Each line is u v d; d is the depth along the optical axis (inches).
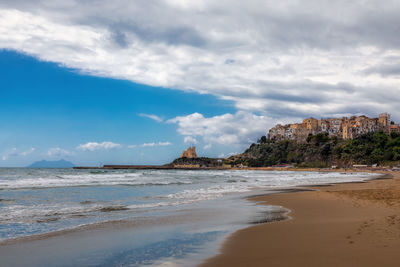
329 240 299.6
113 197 763.4
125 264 244.4
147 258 259.3
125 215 499.8
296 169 7480.3
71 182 1263.5
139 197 770.2
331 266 215.2
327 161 7593.5
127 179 1558.8
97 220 452.1
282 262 231.5
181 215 502.0
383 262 218.8
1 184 1083.9
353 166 6604.3
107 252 281.7
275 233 349.7
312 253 253.1
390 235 307.9
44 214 500.4
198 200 721.6
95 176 1827.0
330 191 959.0
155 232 368.8
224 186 1213.7
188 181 1530.5
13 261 256.5
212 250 280.2
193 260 249.3
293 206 621.3
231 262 238.7
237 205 639.1
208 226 406.6
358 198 732.7
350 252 249.3
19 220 446.3
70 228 393.1
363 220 414.6
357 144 7421.3
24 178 1562.5
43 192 838.5
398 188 1072.2
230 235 345.1
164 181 1477.6
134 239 332.8
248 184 1379.2
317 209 571.2
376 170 5497.1
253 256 253.8
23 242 320.8
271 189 1075.9
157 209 571.8
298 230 363.9
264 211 553.0
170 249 287.9
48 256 270.7
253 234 347.6
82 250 289.7
